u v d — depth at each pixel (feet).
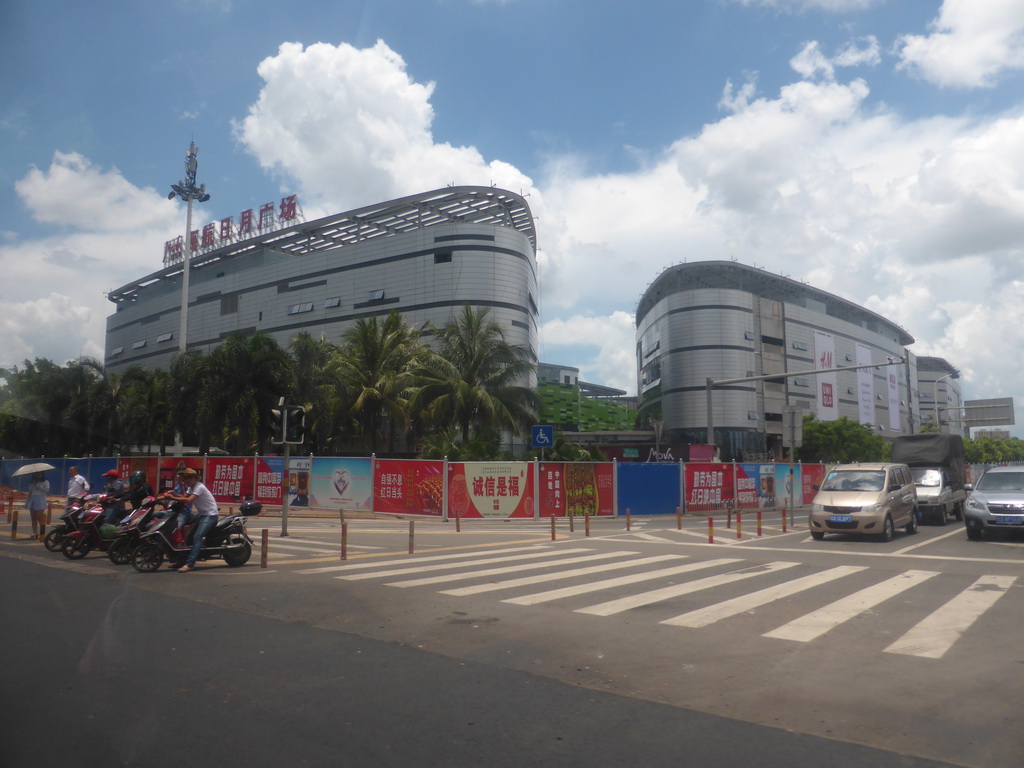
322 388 110.83
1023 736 14.76
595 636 23.39
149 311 291.58
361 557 44.60
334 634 23.62
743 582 34.40
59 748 13.96
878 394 360.89
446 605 28.63
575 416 296.71
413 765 13.26
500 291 209.87
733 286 309.42
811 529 55.57
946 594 30.94
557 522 74.95
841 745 14.29
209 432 98.43
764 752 13.92
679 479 87.61
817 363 312.29
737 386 271.90
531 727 15.23
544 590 32.12
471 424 111.45
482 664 20.07
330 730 14.96
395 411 112.06
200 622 25.45
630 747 14.15
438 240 214.07
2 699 16.84
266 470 86.89
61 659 20.38
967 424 173.17
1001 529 53.67
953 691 17.65
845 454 230.68
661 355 295.28
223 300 262.26
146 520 40.40
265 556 39.45
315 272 239.91
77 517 45.27
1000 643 22.35
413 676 18.86
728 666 19.90
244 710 16.14
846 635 23.48
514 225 239.50
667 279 310.86
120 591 31.99
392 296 220.64
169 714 15.87
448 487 75.87
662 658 20.74
